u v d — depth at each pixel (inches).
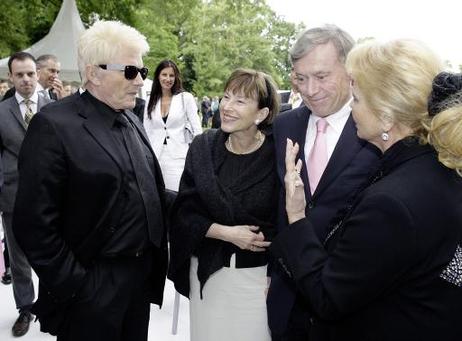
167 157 172.4
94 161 67.1
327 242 56.5
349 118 66.0
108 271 71.5
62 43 370.3
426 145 45.0
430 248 41.3
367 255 42.5
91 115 70.1
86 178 66.6
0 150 124.6
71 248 69.8
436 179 42.8
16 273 121.1
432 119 42.3
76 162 66.1
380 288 42.9
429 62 44.1
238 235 71.4
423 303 42.5
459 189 43.1
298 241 53.2
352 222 44.6
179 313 134.1
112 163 68.6
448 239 41.8
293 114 74.1
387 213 41.7
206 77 1400.1
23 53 127.8
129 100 72.0
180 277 81.4
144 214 72.9
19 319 122.4
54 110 68.4
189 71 1460.4
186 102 173.9
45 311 72.2
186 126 175.8
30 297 123.0
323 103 64.4
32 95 128.8
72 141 66.5
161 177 81.0
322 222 63.4
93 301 69.7
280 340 71.1
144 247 73.5
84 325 70.1
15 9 514.6
